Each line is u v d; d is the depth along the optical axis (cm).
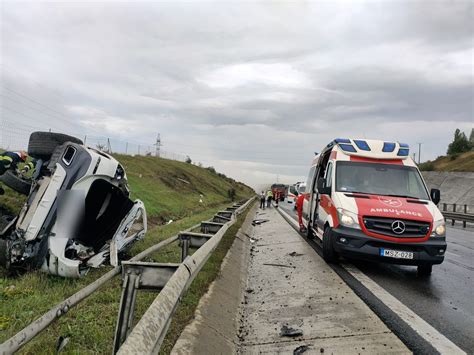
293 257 1057
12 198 946
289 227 1777
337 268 893
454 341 487
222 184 6356
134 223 816
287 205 4500
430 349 459
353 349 461
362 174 941
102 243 697
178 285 343
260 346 493
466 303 662
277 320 578
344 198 862
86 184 609
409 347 464
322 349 465
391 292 707
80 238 662
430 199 906
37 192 590
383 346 466
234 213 1451
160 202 2142
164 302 299
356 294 684
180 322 470
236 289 732
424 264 796
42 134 634
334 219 862
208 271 728
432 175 6078
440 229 804
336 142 1046
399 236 785
